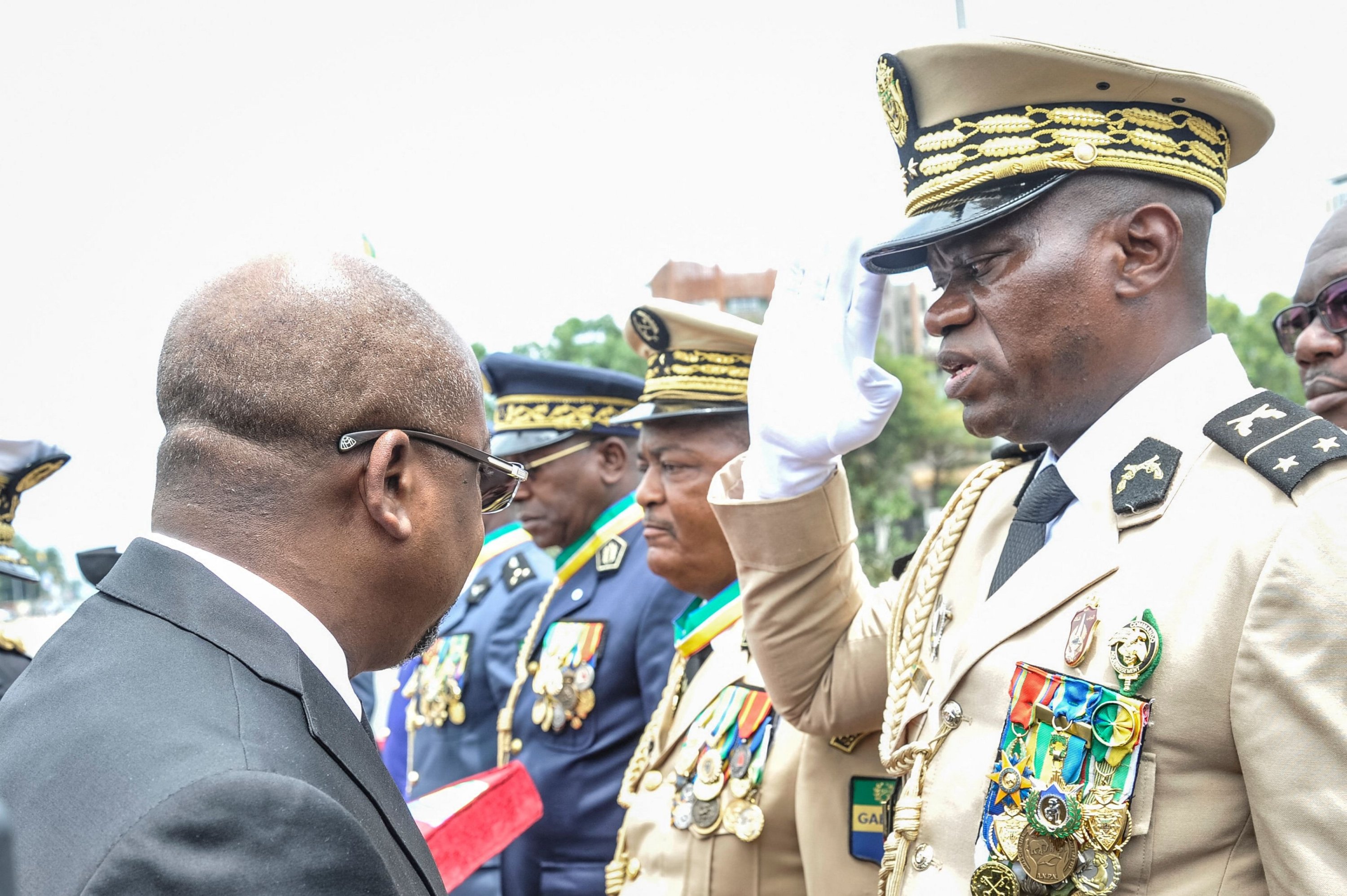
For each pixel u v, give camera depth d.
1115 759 1.35
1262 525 1.33
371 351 1.24
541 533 3.58
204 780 0.98
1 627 2.95
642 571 3.31
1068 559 1.50
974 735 1.52
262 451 1.21
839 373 1.97
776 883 2.25
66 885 0.93
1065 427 1.59
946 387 1.63
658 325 2.71
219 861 0.95
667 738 2.60
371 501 1.23
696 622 2.64
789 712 2.06
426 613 1.33
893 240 1.62
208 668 1.12
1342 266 2.07
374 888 1.02
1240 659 1.29
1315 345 2.11
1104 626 1.41
